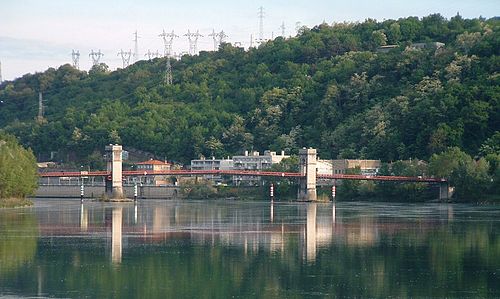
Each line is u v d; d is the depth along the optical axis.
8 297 150.62
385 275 171.00
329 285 161.62
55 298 150.38
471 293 155.00
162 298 151.38
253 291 156.75
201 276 170.25
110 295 153.25
